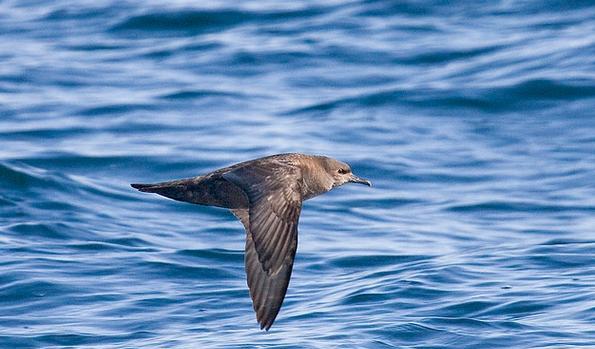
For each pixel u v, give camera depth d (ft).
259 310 26.96
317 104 74.08
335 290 46.75
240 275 49.08
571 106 72.23
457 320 42.37
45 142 68.13
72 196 59.26
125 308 44.93
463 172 64.18
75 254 50.88
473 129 70.13
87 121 71.82
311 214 57.93
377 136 68.90
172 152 66.28
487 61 79.15
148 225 56.13
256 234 26.86
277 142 67.62
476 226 56.90
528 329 41.29
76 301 45.60
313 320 43.16
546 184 62.28
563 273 47.50
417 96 74.28
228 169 31.07
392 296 44.98
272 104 74.43
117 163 64.80
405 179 63.26
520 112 72.23
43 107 74.43
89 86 78.64
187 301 45.78
